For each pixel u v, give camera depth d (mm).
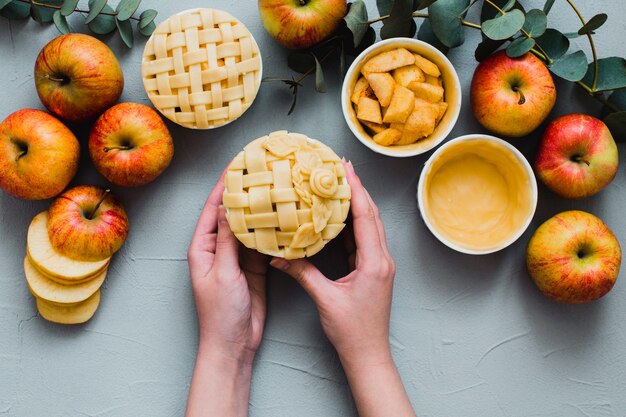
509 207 728
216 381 690
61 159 683
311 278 680
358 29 681
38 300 729
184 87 680
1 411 743
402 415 674
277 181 636
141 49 740
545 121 747
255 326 729
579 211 707
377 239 683
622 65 708
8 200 742
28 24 738
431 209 731
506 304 753
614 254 699
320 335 749
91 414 746
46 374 745
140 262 745
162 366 748
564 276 696
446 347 752
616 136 726
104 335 746
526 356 750
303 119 744
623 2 750
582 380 753
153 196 743
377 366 682
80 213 699
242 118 743
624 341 749
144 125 682
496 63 691
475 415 752
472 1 739
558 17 750
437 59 691
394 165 747
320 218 640
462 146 709
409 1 670
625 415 752
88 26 730
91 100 686
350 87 693
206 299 694
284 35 692
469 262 752
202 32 679
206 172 744
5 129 681
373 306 680
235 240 688
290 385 747
